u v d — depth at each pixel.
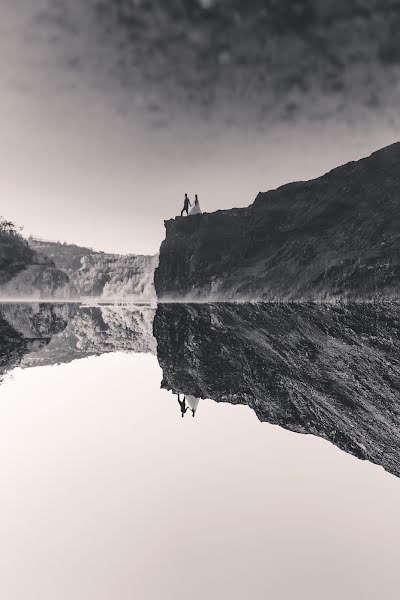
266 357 20.19
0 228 67.75
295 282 23.42
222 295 33.59
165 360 27.64
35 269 68.75
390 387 11.78
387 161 25.92
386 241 17.84
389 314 13.75
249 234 37.25
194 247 42.50
